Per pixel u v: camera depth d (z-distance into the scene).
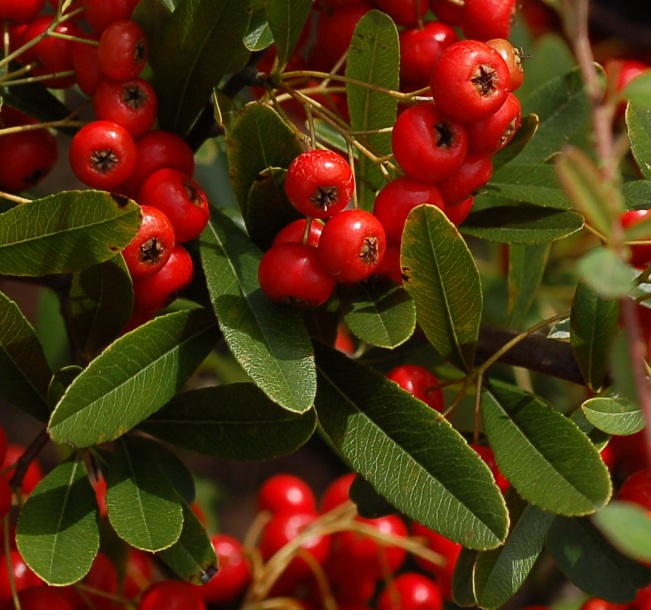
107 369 0.26
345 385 0.27
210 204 0.28
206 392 0.28
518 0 0.29
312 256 0.26
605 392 0.28
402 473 0.26
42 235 0.26
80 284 0.27
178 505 0.27
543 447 0.26
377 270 0.27
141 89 0.27
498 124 0.26
